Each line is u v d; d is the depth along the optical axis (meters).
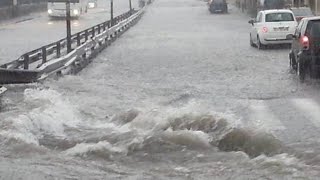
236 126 11.87
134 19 67.81
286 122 13.49
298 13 40.94
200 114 12.58
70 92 18.11
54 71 21.16
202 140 11.34
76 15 81.56
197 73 23.09
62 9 80.38
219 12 93.88
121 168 9.70
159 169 9.66
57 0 26.25
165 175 9.19
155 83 20.33
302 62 20.20
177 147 11.10
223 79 21.23
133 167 9.82
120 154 10.70
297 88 18.77
